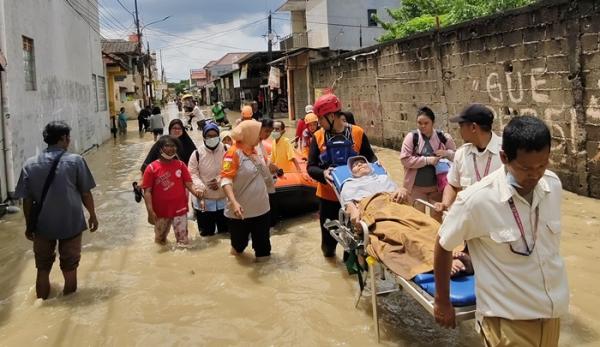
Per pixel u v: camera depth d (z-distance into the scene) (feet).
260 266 19.44
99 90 75.66
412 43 42.70
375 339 13.64
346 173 16.92
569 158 26.91
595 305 14.66
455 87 37.19
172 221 22.41
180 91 367.45
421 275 11.44
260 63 119.03
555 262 8.23
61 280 18.84
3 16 31.12
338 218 17.71
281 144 26.37
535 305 8.14
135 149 63.87
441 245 8.73
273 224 25.05
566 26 26.13
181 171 22.13
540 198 8.09
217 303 16.40
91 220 17.81
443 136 19.02
